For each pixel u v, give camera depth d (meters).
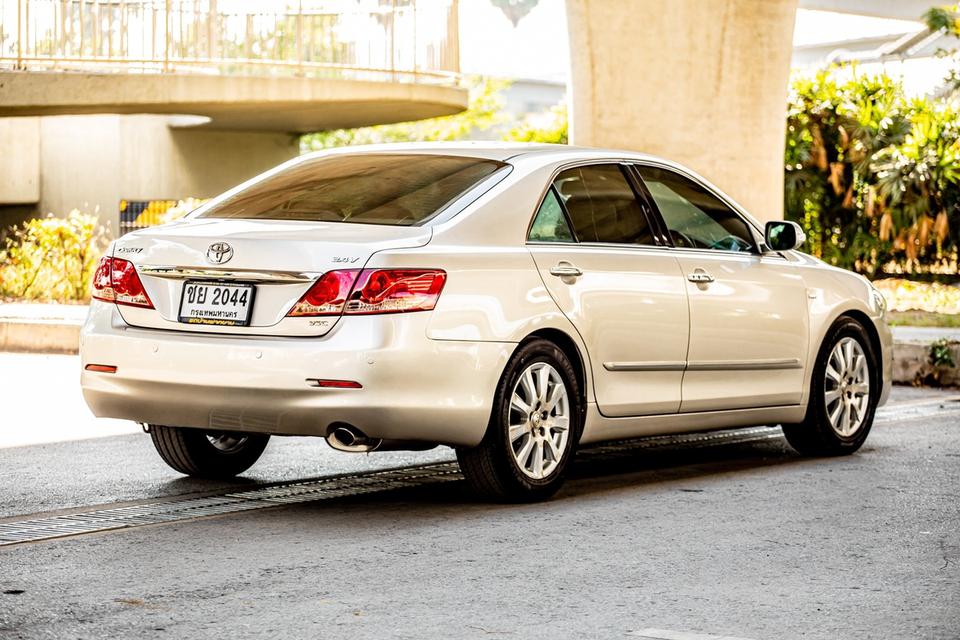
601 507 11.55
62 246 34.28
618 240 12.43
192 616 8.05
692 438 16.17
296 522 10.84
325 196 11.88
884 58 72.12
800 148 41.53
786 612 8.20
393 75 38.19
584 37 24.27
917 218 39.84
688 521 10.98
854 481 12.98
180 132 48.78
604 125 24.22
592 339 11.87
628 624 7.92
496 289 11.08
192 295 10.98
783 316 13.79
